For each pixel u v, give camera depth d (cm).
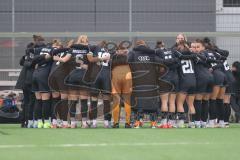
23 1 4972
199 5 5028
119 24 5062
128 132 3045
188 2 5028
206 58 3619
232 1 5028
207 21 5038
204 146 2280
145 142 2447
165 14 5044
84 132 3038
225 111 3778
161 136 2780
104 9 5062
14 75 4706
